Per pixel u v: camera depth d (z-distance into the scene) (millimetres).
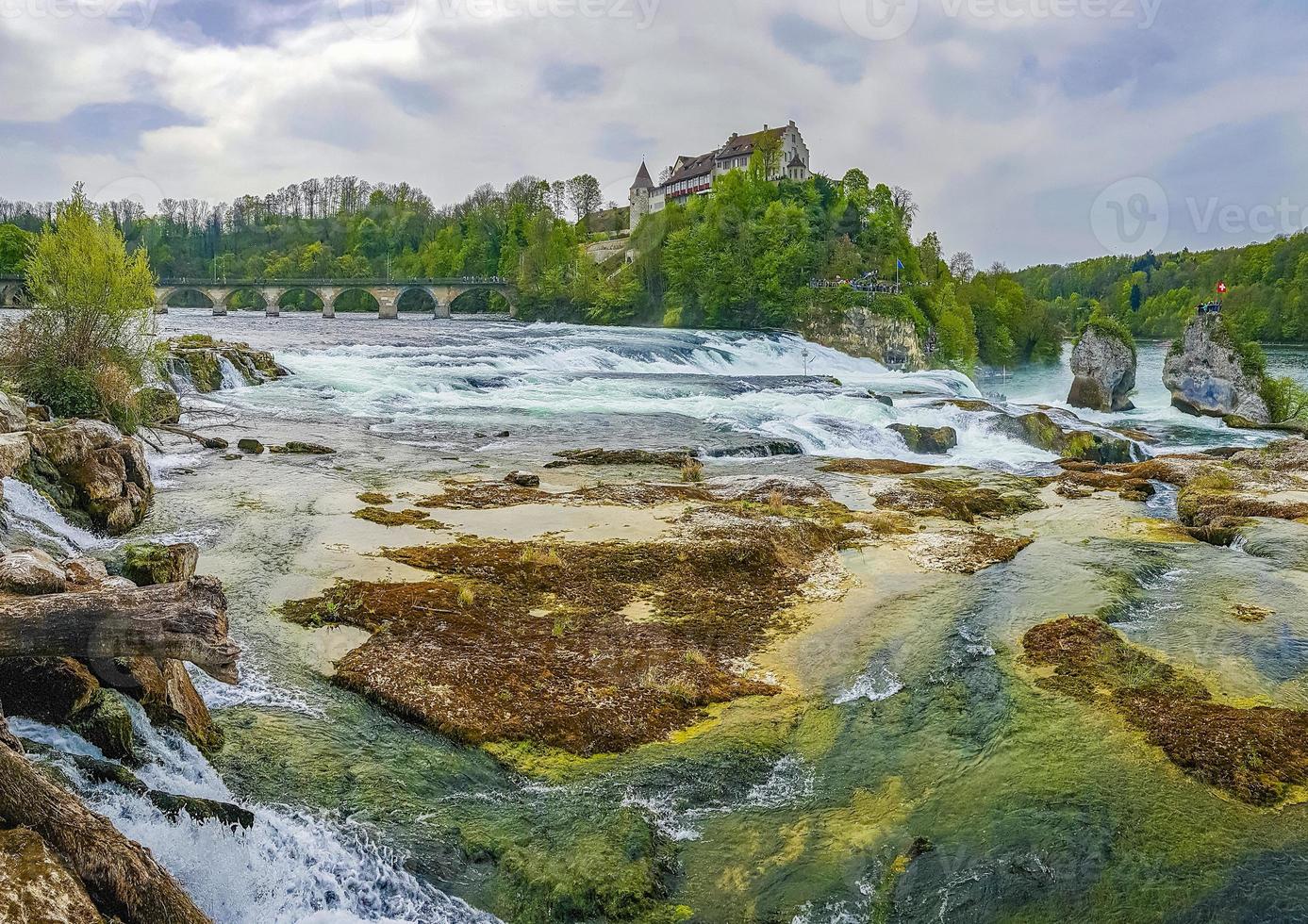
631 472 24641
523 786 9305
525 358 52219
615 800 9109
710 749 10148
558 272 122125
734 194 114812
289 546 16031
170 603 7262
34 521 13844
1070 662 12039
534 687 11141
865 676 12047
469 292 145125
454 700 10594
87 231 24000
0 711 6742
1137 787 9094
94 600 7145
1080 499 24406
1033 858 8156
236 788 8539
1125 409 66125
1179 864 7996
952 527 20078
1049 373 116500
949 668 12117
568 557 15875
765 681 11977
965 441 36469
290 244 177250
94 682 8016
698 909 7785
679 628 13492
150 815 7160
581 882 7836
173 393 28594
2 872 5410
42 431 16312
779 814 9109
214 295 104750
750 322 108688
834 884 8039
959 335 109938
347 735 9875
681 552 16281
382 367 45094
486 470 23891
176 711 8844
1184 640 13031
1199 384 60594
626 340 68938
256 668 11141
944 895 7844
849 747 10344
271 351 47406
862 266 117812
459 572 15016
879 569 16844
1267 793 8930
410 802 8742
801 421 34094
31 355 22891
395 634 12383
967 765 9758
